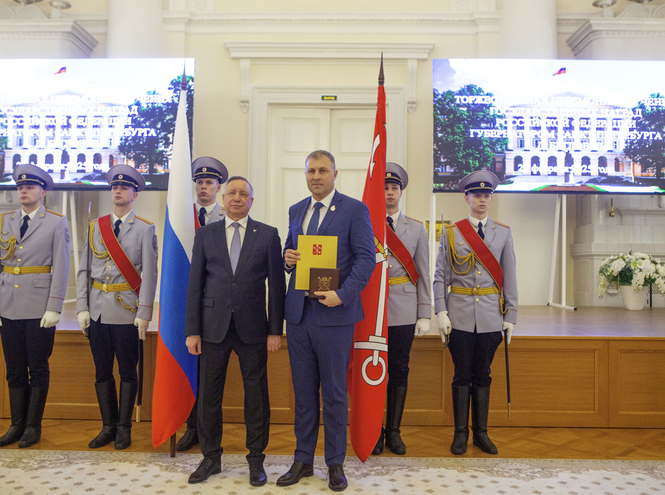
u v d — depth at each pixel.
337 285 1.97
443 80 5.05
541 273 5.30
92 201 5.48
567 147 5.04
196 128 5.43
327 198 2.15
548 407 2.77
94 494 1.88
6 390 2.82
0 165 5.07
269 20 5.46
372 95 5.34
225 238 2.15
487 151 5.04
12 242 2.47
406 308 2.44
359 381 2.23
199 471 2.03
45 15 5.62
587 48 5.44
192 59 5.08
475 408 2.45
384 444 2.49
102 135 5.08
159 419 2.24
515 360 2.78
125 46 5.23
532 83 5.05
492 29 5.39
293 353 2.09
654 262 4.73
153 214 5.24
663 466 2.22
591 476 2.10
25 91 5.09
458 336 2.45
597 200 5.39
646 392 2.75
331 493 1.93
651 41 5.30
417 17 5.43
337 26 5.47
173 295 2.30
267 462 2.24
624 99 5.05
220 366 2.10
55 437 2.53
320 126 5.44
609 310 4.68
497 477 2.09
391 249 2.46
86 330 2.46
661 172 5.03
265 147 5.38
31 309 2.44
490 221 2.55
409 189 5.39
